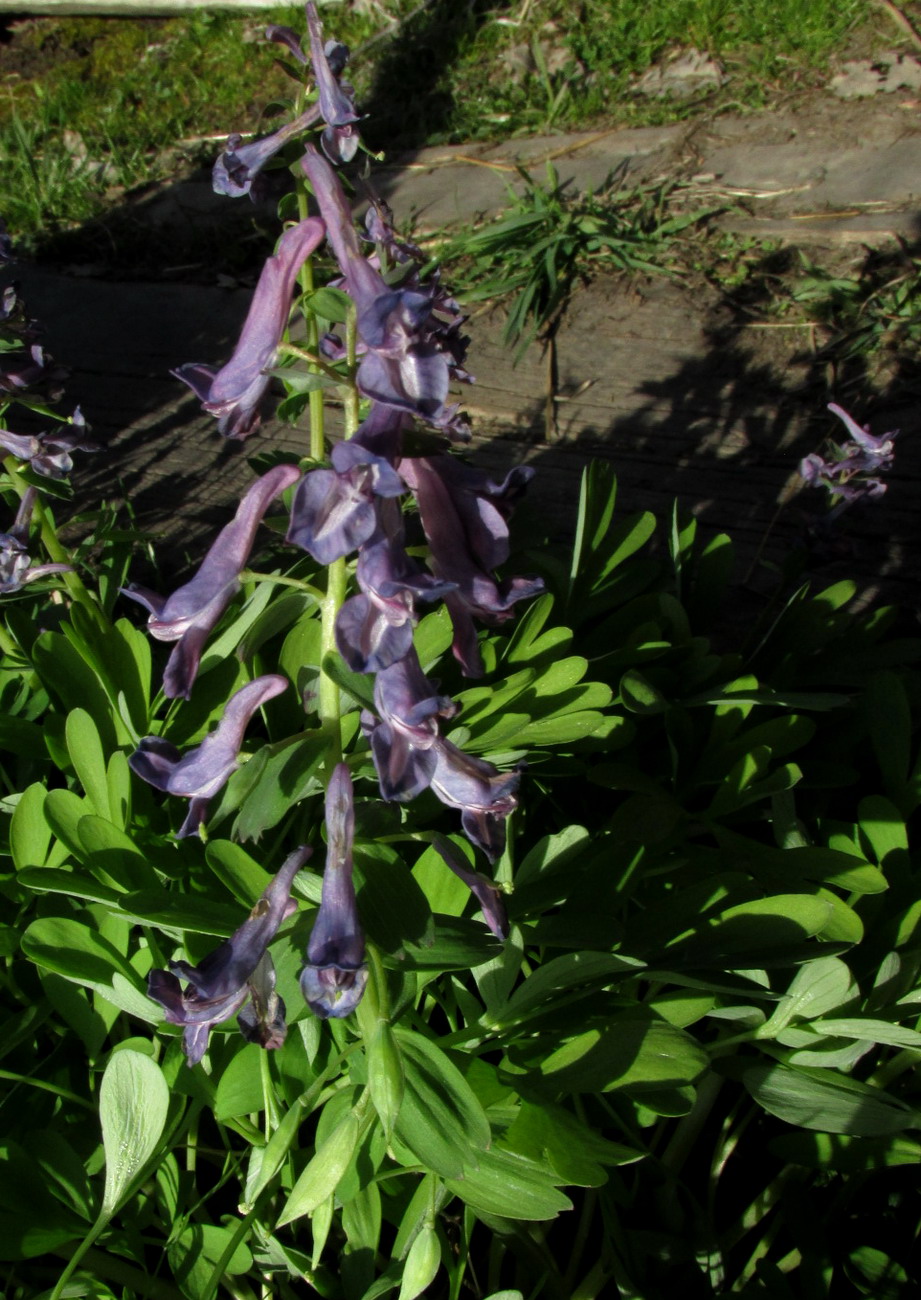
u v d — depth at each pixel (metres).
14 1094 0.18
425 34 0.62
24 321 0.22
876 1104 0.17
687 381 0.39
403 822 0.19
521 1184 0.16
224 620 0.21
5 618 0.24
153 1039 0.18
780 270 0.43
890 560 0.31
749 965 0.16
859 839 0.20
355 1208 0.17
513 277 0.44
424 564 0.16
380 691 0.14
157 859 0.19
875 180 0.47
